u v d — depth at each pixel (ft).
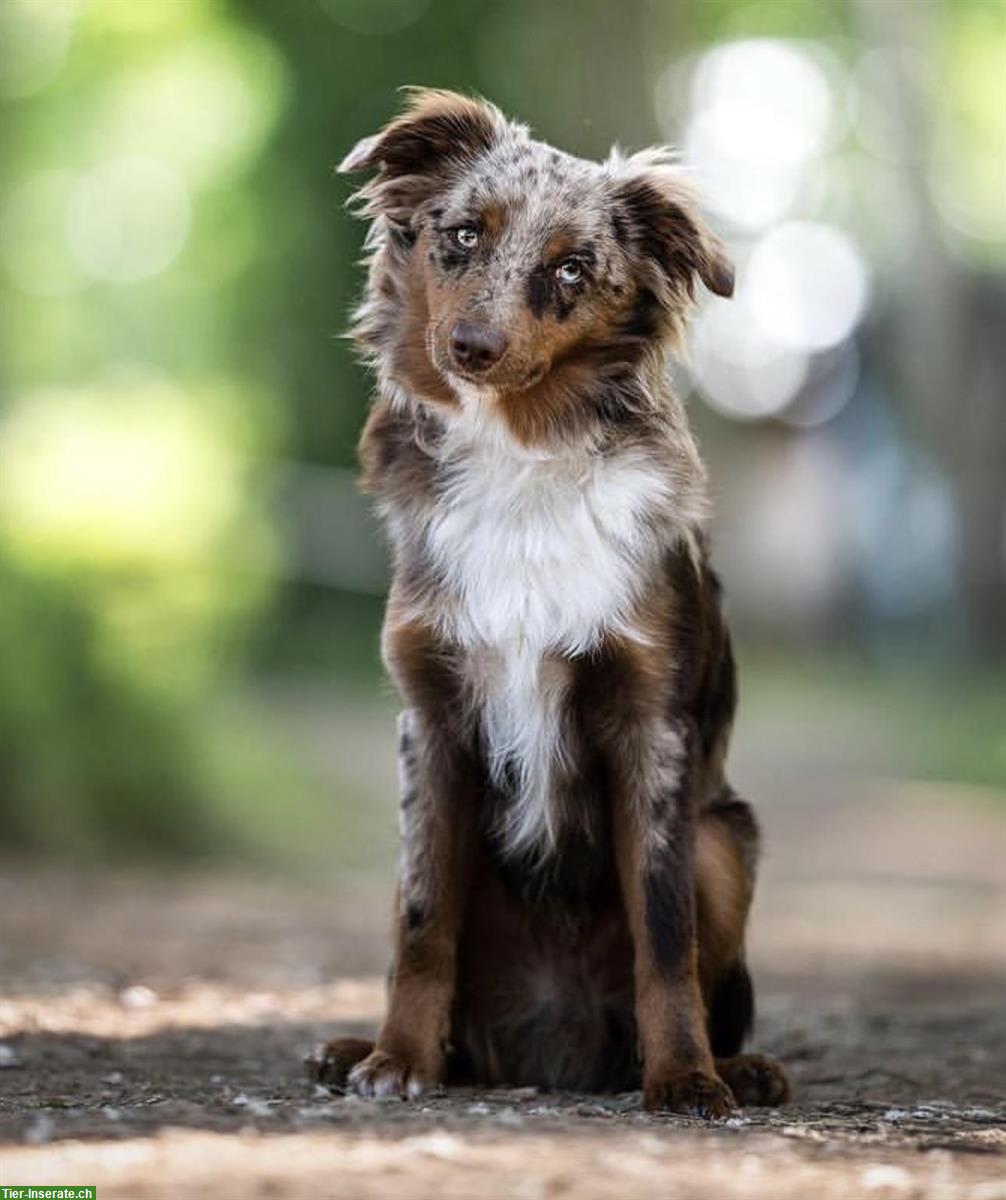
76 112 63.82
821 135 131.95
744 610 142.10
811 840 67.41
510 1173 18.11
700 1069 22.77
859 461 150.41
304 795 65.41
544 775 24.36
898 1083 26.13
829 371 153.07
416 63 115.85
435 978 23.98
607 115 113.91
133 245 68.85
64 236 63.98
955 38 114.73
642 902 23.57
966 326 112.78
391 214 25.44
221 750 60.23
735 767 85.81
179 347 72.74
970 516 116.88
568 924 24.85
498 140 25.63
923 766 87.86
